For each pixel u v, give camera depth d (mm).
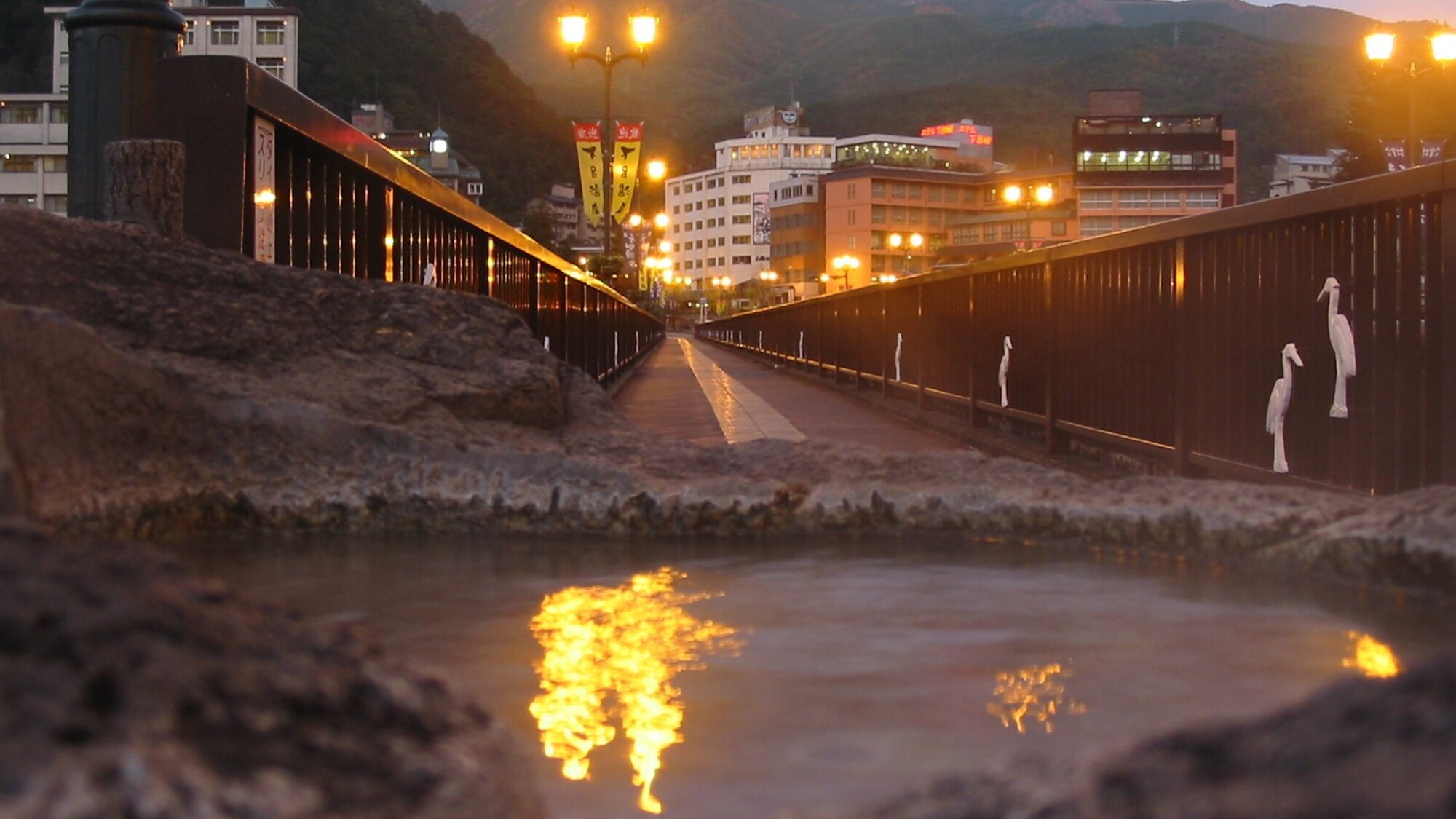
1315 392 6414
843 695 2209
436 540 4062
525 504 4168
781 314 42812
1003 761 1298
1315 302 6418
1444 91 71062
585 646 2602
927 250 152750
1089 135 127188
